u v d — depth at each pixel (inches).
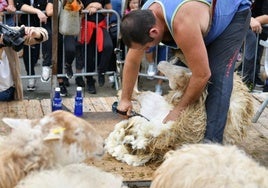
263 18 283.6
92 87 308.5
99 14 290.0
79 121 69.6
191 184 46.3
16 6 280.7
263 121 182.2
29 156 63.4
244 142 159.2
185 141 135.1
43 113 181.9
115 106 174.7
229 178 45.7
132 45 125.1
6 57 188.1
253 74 289.1
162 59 293.0
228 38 133.0
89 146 68.7
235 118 143.6
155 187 49.5
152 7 126.8
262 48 295.6
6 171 61.7
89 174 61.7
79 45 297.4
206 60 125.4
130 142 139.6
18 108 185.8
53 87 165.6
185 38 122.6
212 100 135.0
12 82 191.9
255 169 47.1
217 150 49.3
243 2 135.2
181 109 135.1
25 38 155.3
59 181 57.4
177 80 141.1
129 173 131.2
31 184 57.1
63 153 66.1
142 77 327.6
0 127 161.0
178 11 122.2
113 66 305.0
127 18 124.3
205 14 125.7
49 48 287.9
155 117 140.7
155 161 138.9
